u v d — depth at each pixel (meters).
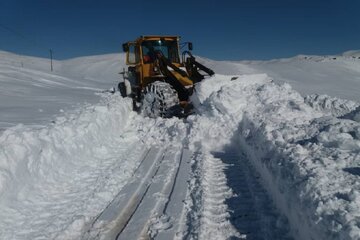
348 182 3.06
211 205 3.83
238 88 7.27
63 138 5.35
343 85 27.27
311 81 30.94
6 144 4.23
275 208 3.68
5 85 14.41
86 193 4.29
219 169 5.04
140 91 9.77
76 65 75.69
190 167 5.20
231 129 6.34
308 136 4.61
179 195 4.14
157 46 9.74
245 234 3.24
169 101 8.05
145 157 5.85
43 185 4.36
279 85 7.52
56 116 7.64
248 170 4.91
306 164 3.54
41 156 4.58
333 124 4.58
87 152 5.74
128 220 3.61
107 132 6.93
